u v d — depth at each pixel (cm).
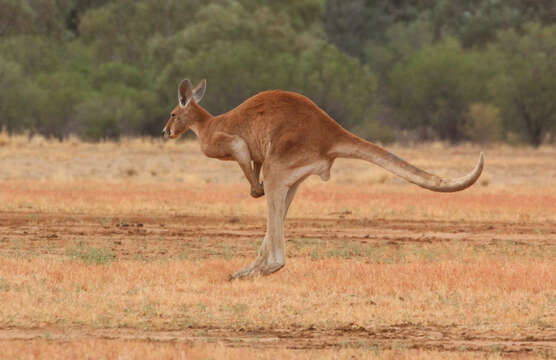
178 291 3453
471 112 17738
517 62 18338
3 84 17212
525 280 3616
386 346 2650
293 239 5309
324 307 3141
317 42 18900
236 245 5019
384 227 5975
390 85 19900
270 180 3659
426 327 2888
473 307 3156
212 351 2495
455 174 11019
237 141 3753
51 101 17475
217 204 7031
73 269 3862
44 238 5206
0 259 4116
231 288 3500
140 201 7194
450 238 5441
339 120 17900
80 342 2605
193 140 16100
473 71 18725
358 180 9831
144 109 17975
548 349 2627
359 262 4275
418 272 3831
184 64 17688
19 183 8881
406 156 14038
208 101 17475
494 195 8181
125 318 2959
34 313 2992
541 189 8938
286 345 2661
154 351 2483
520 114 18138
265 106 3716
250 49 17850
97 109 17250
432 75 18675
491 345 2667
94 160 12231
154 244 5031
